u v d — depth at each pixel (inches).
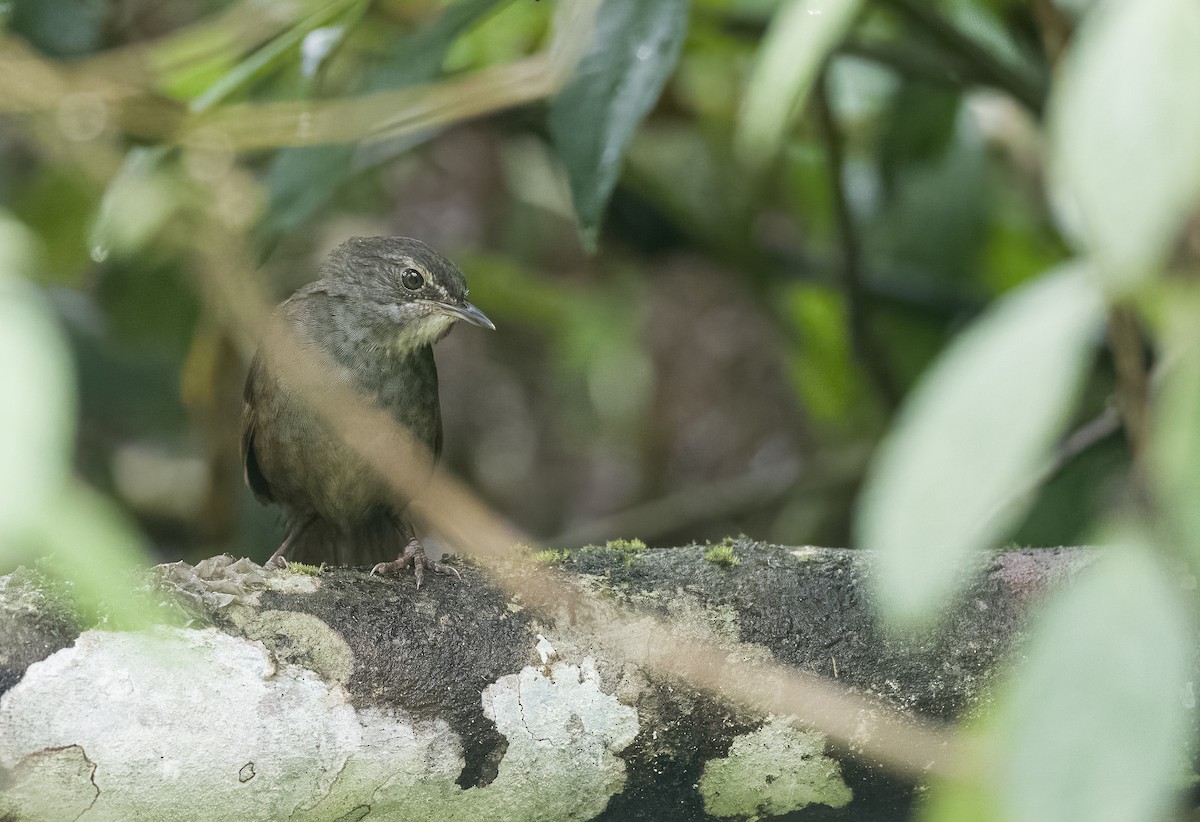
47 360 90.7
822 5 123.0
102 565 93.2
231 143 250.4
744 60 442.3
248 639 206.1
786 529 492.4
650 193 479.5
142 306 433.7
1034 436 93.7
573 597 225.9
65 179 401.1
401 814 210.2
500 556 236.5
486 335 590.2
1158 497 99.3
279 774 199.8
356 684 208.4
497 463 580.1
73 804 187.0
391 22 356.5
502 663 217.0
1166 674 93.8
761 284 485.7
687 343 576.1
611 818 220.5
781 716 221.3
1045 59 390.6
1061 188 100.1
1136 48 88.8
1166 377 101.0
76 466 437.7
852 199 464.4
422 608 218.8
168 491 478.6
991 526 100.4
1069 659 96.3
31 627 189.2
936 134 408.2
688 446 576.7
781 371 577.0
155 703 191.0
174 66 283.0
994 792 97.5
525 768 215.2
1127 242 85.7
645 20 227.9
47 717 185.9
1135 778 90.4
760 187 474.0
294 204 270.5
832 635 225.1
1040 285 102.3
